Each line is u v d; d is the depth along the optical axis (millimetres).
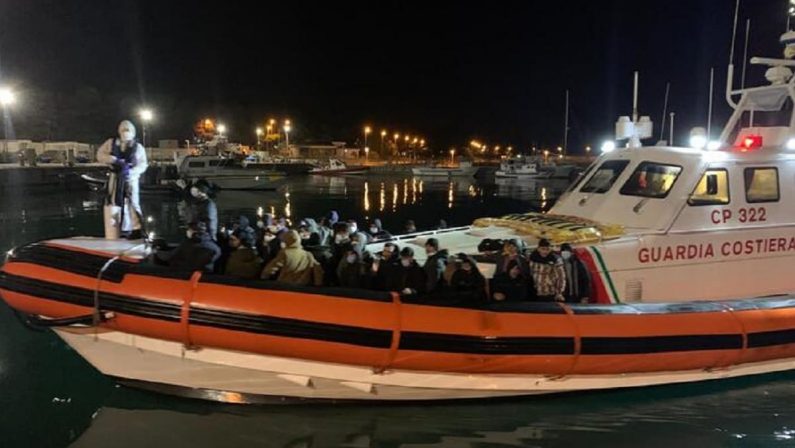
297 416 5289
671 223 5973
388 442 4996
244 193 38906
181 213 26641
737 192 6211
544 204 34812
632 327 5223
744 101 7520
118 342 5031
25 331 7832
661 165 6359
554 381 5293
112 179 5871
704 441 5117
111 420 5254
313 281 5305
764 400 5770
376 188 47375
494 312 4988
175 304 4676
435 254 5469
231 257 5246
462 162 72188
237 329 4652
